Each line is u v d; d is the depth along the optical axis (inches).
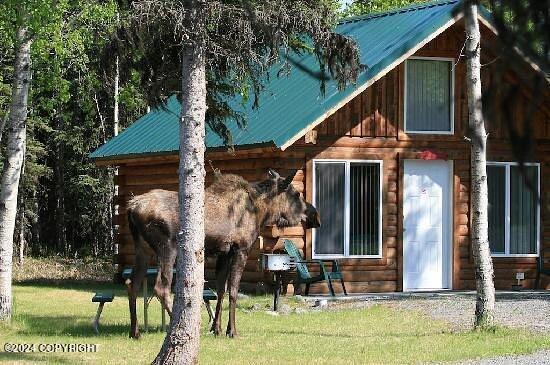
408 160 1122.0
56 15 797.9
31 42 818.2
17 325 780.0
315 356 629.3
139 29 579.8
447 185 1144.2
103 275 1632.6
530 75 126.0
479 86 717.9
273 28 587.5
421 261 1128.2
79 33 920.3
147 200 689.0
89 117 1913.1
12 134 794.8
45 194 2113.7
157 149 1196.5
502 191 1174.3
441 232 1141.1
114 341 692.7
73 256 2076.8
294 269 1022.4
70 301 1029.8
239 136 1054.4
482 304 756.6
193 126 543.2
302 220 756.0
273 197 741.3
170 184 1227.9
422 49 1122.0
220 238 708.7
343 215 1085.1
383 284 1101.7
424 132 1126.4
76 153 2017.7
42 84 1037.2
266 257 888.9
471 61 717.3
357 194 1095.6
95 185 1989.4
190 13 541.6
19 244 1980.8
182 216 545.3
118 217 1336.1
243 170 1088.8
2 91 1444.4
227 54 576.4
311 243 1059.3
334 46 650.8
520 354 643.5
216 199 714.8
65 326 780.0
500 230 1176.8
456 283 1138.7
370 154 1097.4
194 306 546.3
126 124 1993.1
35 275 1605.6
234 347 666.8
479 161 745.0
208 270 1170.6
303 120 987.9
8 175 790.5
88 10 874.1
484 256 753.6
